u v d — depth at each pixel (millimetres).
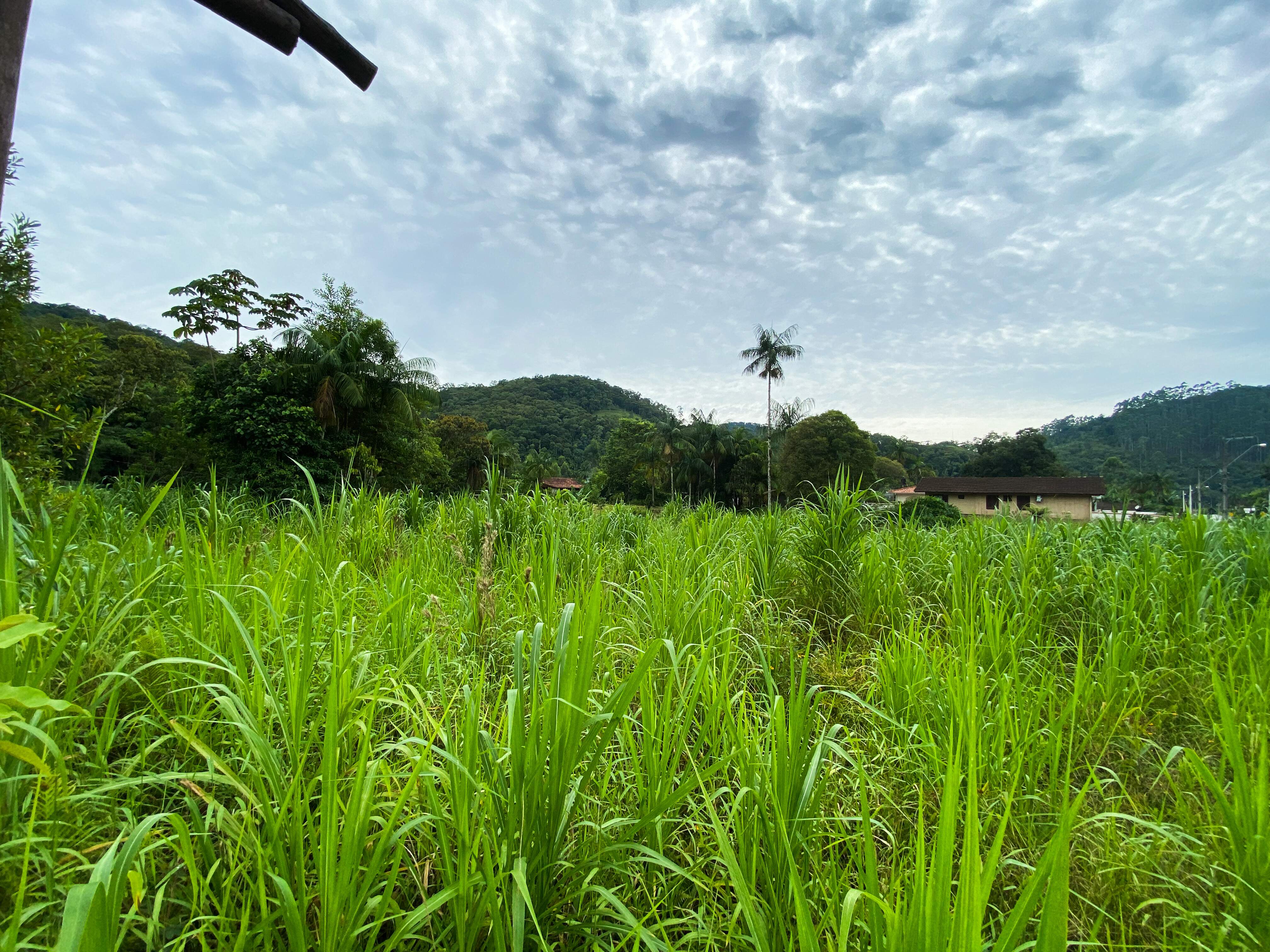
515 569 4234
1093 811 2297
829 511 4863
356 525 5602
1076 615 4363
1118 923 1780
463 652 2980
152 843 1562
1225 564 4832
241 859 1515
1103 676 3168
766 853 1677
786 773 1730
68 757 1688
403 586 3326
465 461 50562
